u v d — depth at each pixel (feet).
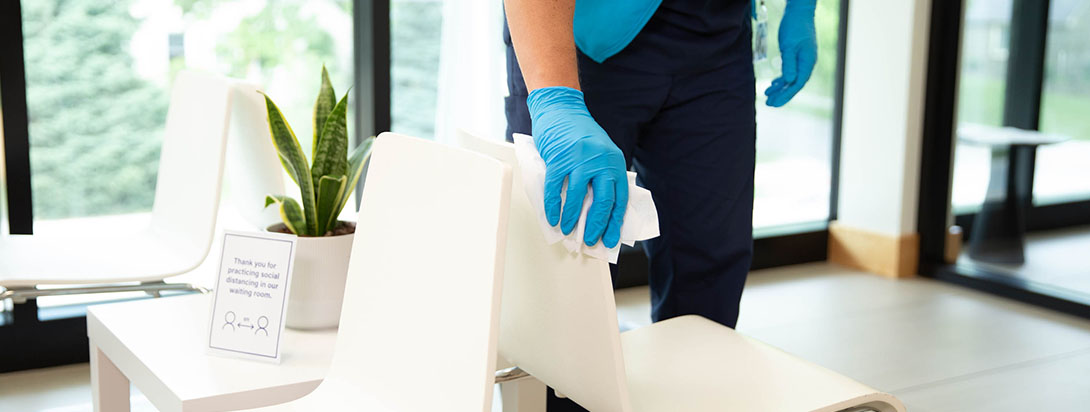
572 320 3.84
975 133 11.48
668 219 6.15
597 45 5.51
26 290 5.98
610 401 3.78
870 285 11.82
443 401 3.60
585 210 3.66
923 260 12.19
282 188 6.20
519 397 5.23
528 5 4.74
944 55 11.65
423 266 3.81
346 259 5.00
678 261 6.19
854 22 12.10
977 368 9.10
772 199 12.51
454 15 9.77
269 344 4.58
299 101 9.43
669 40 5.63
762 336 9.94
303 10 9.27
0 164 8.00
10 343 8.30
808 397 4.13
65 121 8.52
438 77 9.84
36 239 6.99
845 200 12.65
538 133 4.11
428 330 3.73
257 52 9.16
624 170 3.75
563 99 4.43
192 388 4.25
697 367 4.48
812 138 12.54
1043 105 10.66
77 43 8.43
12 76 7.85
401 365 3.87
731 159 5.96
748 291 11.50
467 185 3.60
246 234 4.68
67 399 7.86
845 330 10.15
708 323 5.10
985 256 11.64
